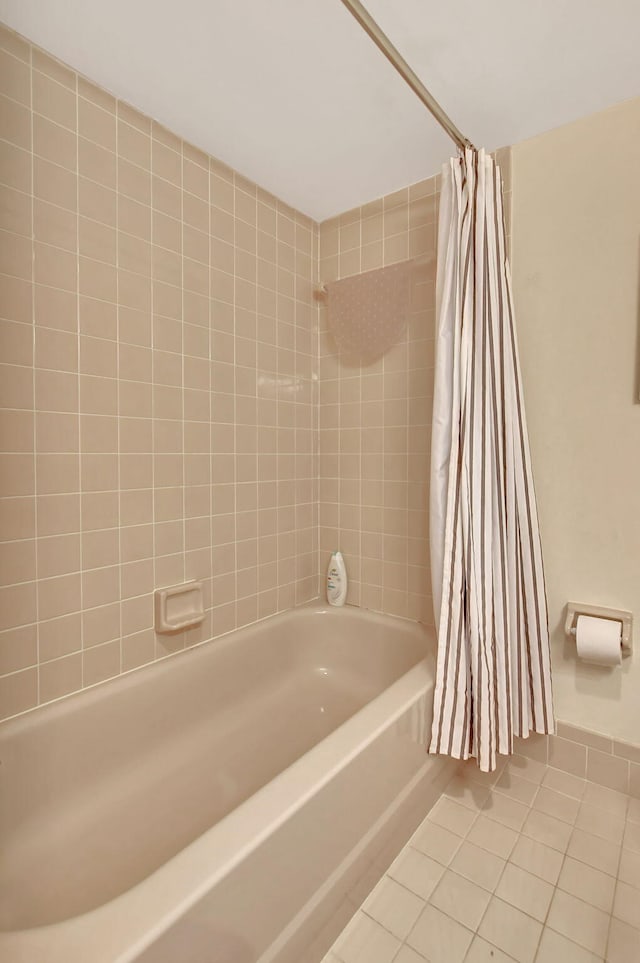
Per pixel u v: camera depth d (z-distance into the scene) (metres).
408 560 1.87
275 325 1.86
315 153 1.57
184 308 1.50
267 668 1.80
